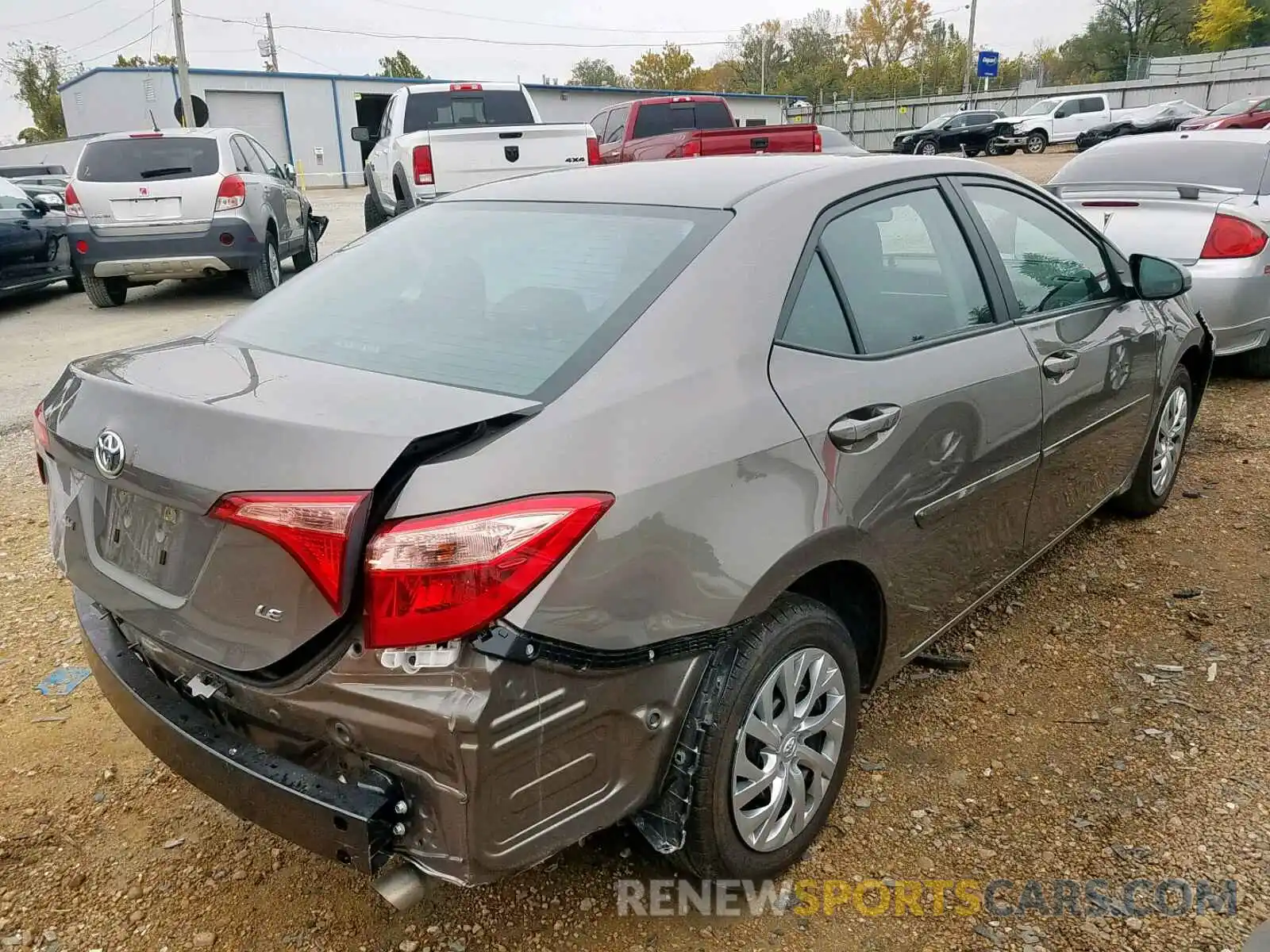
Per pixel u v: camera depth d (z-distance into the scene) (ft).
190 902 8.34
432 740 6.07
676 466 6.96
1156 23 225.15
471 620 5.99
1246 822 8.96
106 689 8.03
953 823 9.12
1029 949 7.73
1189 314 15.06
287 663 6.48
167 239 33.81
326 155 134.82
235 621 6.58
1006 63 262.47
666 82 258.57
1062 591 13.48
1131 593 13.35
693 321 7.66
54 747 10.42
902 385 8.94
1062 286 12.06
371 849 6.29
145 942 7.95
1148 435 14.39
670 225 8.58
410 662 6.10
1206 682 11.20
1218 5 213.25
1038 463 11.18
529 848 6.53
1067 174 24.84
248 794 6.79
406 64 218.79
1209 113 100.89
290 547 6.14
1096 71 233.35
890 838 8.96
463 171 34.30
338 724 6.34
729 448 7.32
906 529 9.08
